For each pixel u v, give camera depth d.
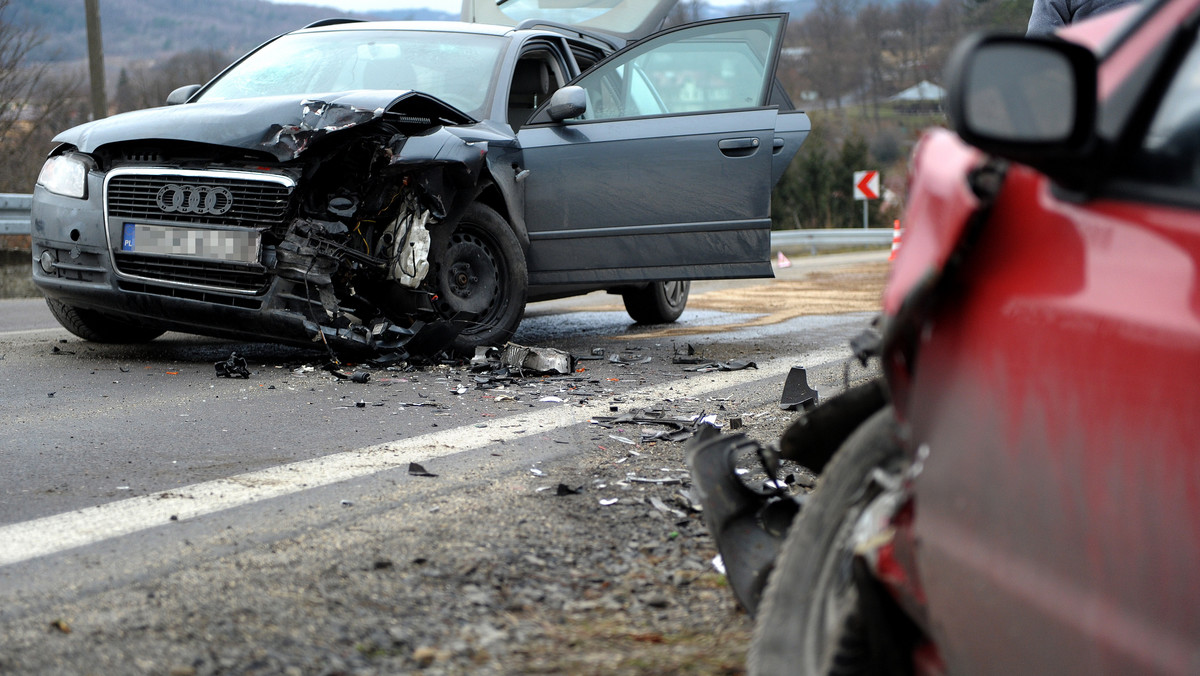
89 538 2.63
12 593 2.25
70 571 2.39
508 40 6.55
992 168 1.42
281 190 5.06
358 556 2.52
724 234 5.96
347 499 3.02
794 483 3.27
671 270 6.04
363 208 5.36
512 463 3.52
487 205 5.97
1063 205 1.31
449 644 2.03
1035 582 1.21
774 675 1.67
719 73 6.26
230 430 3.95
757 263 5.94
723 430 4.08
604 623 2.17
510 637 2.08
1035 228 1.33
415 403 4.57
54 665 1.90
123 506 2.92
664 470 3.45
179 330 5.47
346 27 6.86
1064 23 4.58
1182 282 1.13
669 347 6.66
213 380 5.00
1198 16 1.31
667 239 6.03
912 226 1.51
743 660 1.99
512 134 6.05
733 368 5.71
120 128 5.35
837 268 17.34
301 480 3.23
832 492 1.76
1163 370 1.10
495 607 2.23
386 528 2.75
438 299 5.63
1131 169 1.28
